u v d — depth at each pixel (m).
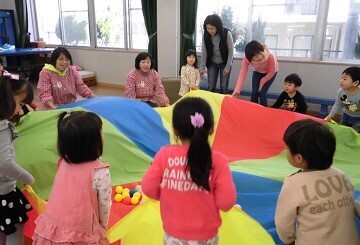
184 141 1.09
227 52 4.18
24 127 2.11
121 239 1.52
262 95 3.73
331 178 1.15
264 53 3.45
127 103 2.69
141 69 3.17
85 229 1.19
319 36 4.39
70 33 6.97
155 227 1.54
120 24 6.18
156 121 2.69
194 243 1.06
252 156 2.57
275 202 1.89
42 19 7.39
